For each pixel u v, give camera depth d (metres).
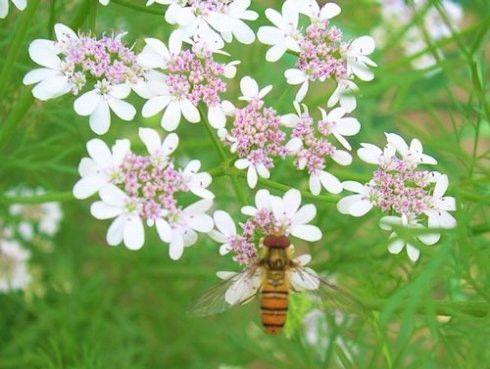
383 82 0.08
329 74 0.09
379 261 0.10
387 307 0.07
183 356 0.16
